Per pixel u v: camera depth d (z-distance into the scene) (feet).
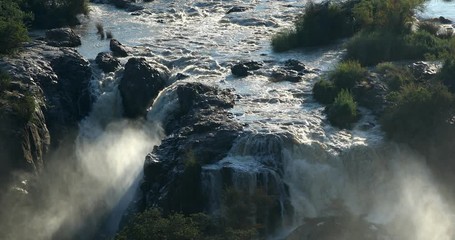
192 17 453.17
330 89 328.08
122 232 255.09
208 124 302.86
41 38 395.34
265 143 289.53
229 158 288.92
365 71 342.64
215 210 278.46
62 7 433.07
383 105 317.01
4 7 389.19
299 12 450.30
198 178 279.90
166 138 304.71
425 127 297.53
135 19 448.65
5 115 305.94
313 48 391.45
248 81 350.02
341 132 303.48
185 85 333.62
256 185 279.08
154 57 380.78
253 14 449.48
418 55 368.48
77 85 353.51
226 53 386.52
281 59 376.07
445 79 332.39
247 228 264.72
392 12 388.16
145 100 348.79
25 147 305.53
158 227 249.75
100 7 473.67
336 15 399.85
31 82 334.24
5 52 357.61
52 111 334.65
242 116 312.91
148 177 292.61
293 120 308.81
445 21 430.20
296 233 272.92
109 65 363.97
